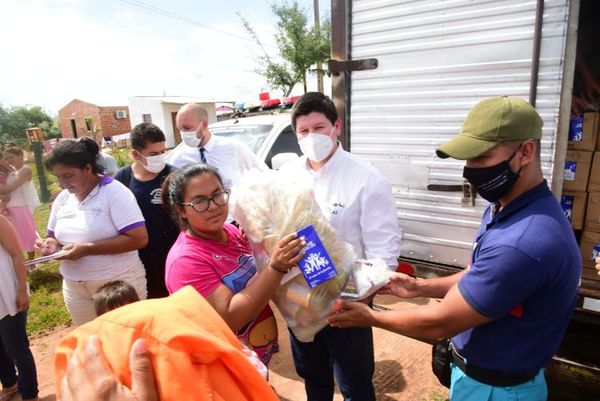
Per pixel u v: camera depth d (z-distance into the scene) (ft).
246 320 4.71
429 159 9.32
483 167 4.30
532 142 4.20
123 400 2.18
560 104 7.66
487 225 4.63
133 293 6.80
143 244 8.50
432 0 8.64
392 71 9.45
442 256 9.60
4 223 8.34
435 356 6.29
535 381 4.69
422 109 9.20
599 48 11.91
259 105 21.81
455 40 8.52
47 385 10.50
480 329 4.60
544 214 4.11
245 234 5.84
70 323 13.94
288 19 49.44
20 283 8.77
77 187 7.97
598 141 9.29
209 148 11.90
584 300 8.00
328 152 6.31
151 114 80.23
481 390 4.72
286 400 9.23
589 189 9.46
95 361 2.32
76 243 8.01
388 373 9.57
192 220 5.09
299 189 5.29
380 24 9.43
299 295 5.27
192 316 2.53
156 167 9.29
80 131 109.29
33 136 53.93
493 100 4.28
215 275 5.03
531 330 4.31
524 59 7.84
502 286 3.98
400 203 9.95
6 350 9.36
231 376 2.57
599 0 11.75
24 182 17.28
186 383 2.28
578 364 7.55
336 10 10.00
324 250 4.96
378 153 10.03
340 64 10.06
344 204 6.35
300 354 7.00
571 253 4.11
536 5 7.53
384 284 5.27
